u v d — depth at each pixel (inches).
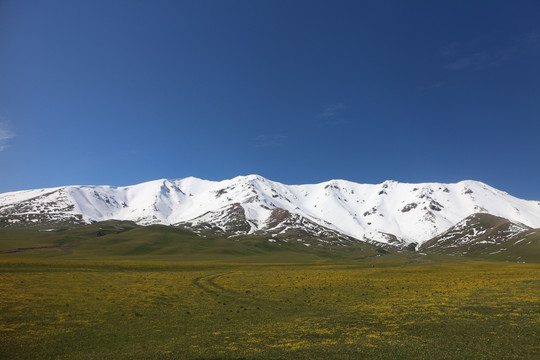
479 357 1093.1
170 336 1507.1
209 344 1338.6
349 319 1696.6
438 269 4608.8
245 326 1649.9
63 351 1304.1
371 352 1170.0
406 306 1947.6
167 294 2495.1
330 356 1139.3
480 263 6250.0
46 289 2554.1
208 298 2364.7
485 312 1685.5
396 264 6535.4
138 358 1192.8
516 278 3107.8
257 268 5177.2
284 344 1305.4
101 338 1470.2
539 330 1349.7
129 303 2150.6
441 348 1196.5
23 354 1267.2
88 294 2420.0
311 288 2812.5
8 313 1824.6
